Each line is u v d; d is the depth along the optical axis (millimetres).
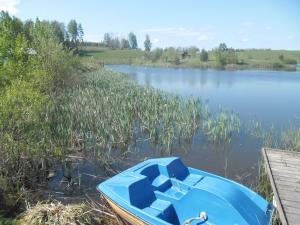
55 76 9047
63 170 4594
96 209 3318
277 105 10430
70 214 3068
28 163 4160
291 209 2787
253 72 26281
